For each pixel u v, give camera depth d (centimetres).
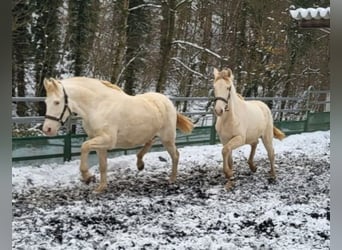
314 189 706
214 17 1962
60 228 481
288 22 2045
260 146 1102
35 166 750
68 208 554
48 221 504
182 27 1834
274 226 506
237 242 451
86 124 611
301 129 1362
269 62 1997
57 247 426
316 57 2152
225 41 1939
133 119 623
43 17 1380
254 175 800
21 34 1336
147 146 730
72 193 634
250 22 1962
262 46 1947
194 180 743
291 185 732
